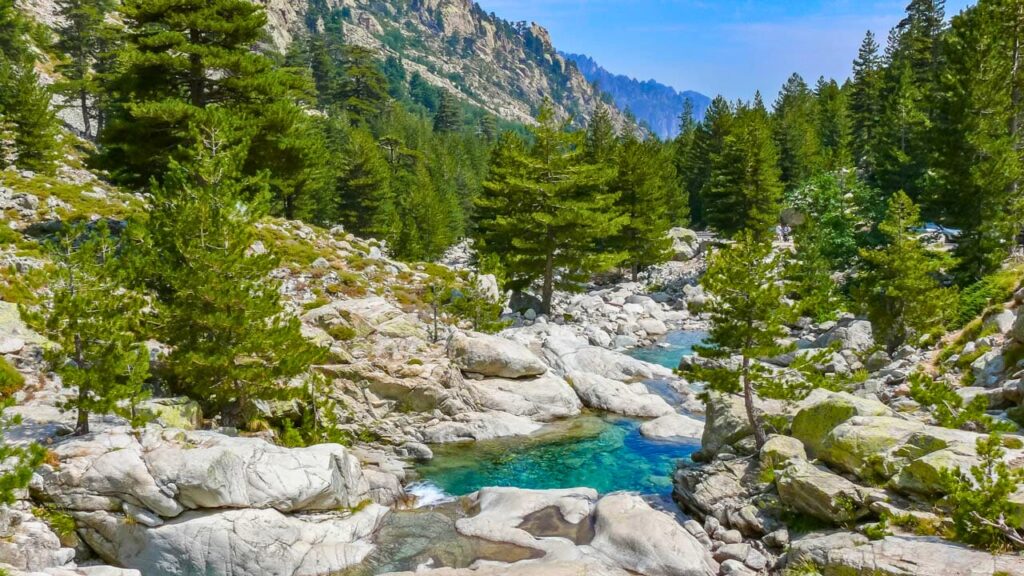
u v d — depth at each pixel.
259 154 31.55
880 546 12.62
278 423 22.05
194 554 13.84
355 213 70.25
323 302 31.25
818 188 60.56
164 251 19.06
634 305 51.28
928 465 13.85
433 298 33.06
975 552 11.74
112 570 12.27
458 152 115.25
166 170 30.84
